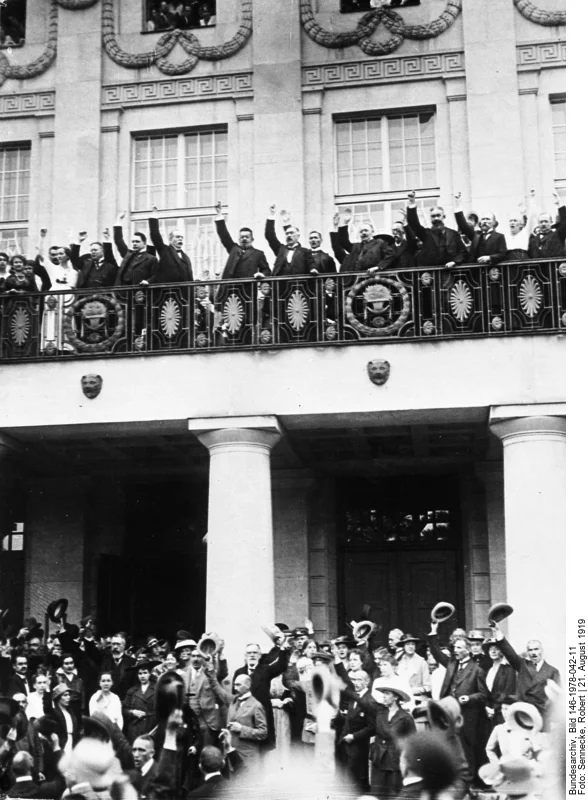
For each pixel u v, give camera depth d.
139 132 20.08
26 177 20.39
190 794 11.15
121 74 20.17
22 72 20.33
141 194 20.00
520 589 14.35
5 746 12.04
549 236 15.42
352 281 15.62
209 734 11.83
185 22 20.23
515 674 12.13
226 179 19.77
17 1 20.67
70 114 20.11
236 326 15.71
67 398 15.89
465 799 11.05
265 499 15.35
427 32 19.27
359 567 19.58
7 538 19.83
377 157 19.42
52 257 16.89
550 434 14.72
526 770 10.90
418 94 19.25
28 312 16.31
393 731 11.18
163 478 20.17
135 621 20.05
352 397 15.23
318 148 19.36
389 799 11.10
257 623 14.84
